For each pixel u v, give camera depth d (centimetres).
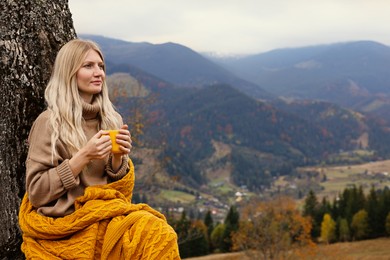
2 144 304
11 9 311
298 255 3997
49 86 286
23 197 311
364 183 19988
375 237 6850
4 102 306
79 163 261
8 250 306
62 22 336
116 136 271
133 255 251
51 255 260
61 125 276
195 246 5869
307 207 7425
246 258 5025
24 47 314
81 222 258
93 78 289
